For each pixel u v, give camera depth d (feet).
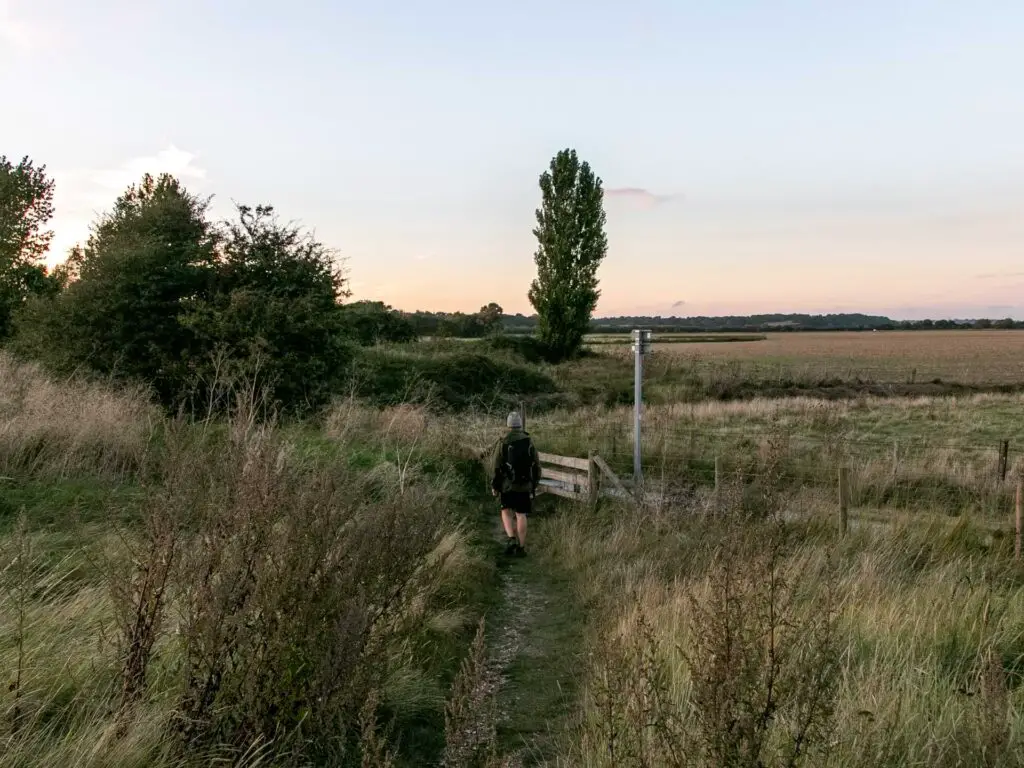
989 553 25.16
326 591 11.64
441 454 42.24
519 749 13.42
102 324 49.80
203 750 10.38
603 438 52.65
